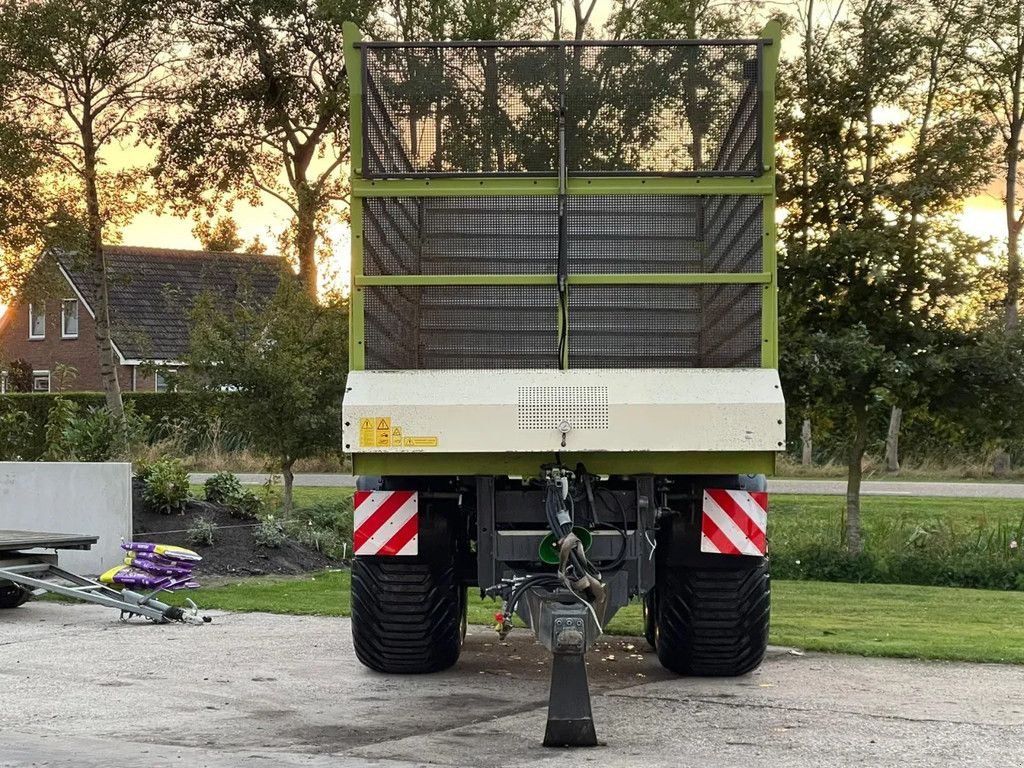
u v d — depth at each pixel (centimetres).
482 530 840
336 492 2567
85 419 1888
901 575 1611
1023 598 1398
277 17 3219
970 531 1803
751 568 905
